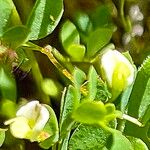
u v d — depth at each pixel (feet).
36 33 0.29
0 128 0.29
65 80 0.31
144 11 0.37
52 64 0.32
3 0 0.29
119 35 0.35
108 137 0.29
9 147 0.30
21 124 0.27
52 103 0.31
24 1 0.31
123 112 0.30
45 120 0.27
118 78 0.29
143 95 0.30
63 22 0.33
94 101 0.28
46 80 0.31
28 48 0.30
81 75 0.29
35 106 0.27
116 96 0.29
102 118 0.28
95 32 0.32
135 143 0.30
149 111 0.30
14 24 0.29
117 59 0.29
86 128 0.29
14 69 0.30
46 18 0.29
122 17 0.35
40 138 0.27
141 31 0.36
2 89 0.29
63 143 0.28
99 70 0.31
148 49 0.36
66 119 0.28
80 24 0.33
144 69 0.31
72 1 0.33
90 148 0.29
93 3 0.33
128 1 0.36
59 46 0.32
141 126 0.30
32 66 0.31
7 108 0.29
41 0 0.29
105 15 0.33
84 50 0.31
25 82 0.31
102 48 0.32
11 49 0.29
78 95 0.28
